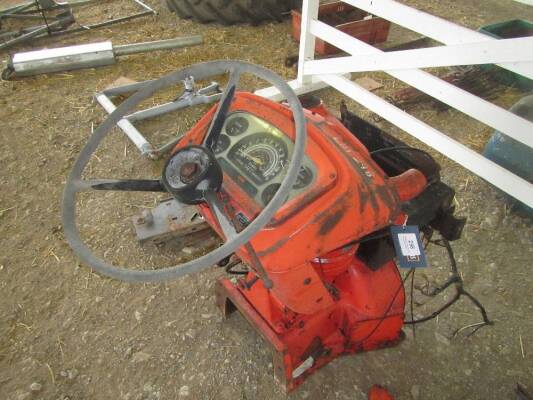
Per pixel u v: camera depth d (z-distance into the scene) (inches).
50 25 159.2
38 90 132.8
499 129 85.6
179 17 169.6
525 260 86.1
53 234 92.3
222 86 134.9
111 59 138.9
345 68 112.0
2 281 83.7
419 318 77.0
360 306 61.4
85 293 81.8
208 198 41.8
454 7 177.3
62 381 69.9
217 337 75.0
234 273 72.3
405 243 52.2
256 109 52.2
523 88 132.3
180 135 115.0
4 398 67.7
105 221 94.6
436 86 93.9
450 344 73.5
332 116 63.0
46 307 79.8
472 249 88.0
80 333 75.9
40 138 115.4
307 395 67.4
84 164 47.1
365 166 49.6
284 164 47.3
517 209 94.8
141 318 77.8
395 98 126.5
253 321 63.1
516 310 78.3
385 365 70.9
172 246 89.8
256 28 162.2
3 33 158.9
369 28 143.1
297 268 46.9
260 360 71.9
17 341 74.9
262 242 44.3
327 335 65.2
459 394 67.7
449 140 94.9
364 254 57.6
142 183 46.9
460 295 73.4
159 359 72.3
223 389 68.6
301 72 126.0
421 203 56.9
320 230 44.4
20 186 102.7
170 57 147.3
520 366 70.7
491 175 88.9
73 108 125.6
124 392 68.6
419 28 91.3
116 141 114.2
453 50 85.9
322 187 44.7
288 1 160.9
